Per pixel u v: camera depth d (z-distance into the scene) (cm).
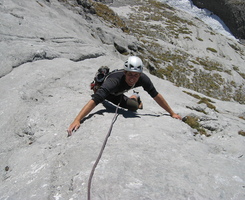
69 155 327
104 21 2633
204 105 768
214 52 3822
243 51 4375
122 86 407
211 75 2847
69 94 577
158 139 360
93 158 307
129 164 295
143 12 4722
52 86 620
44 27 1031
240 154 416
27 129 450
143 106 578
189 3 5753
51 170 314
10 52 725
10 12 1021
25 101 539
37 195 274
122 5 4925
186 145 370
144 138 356
